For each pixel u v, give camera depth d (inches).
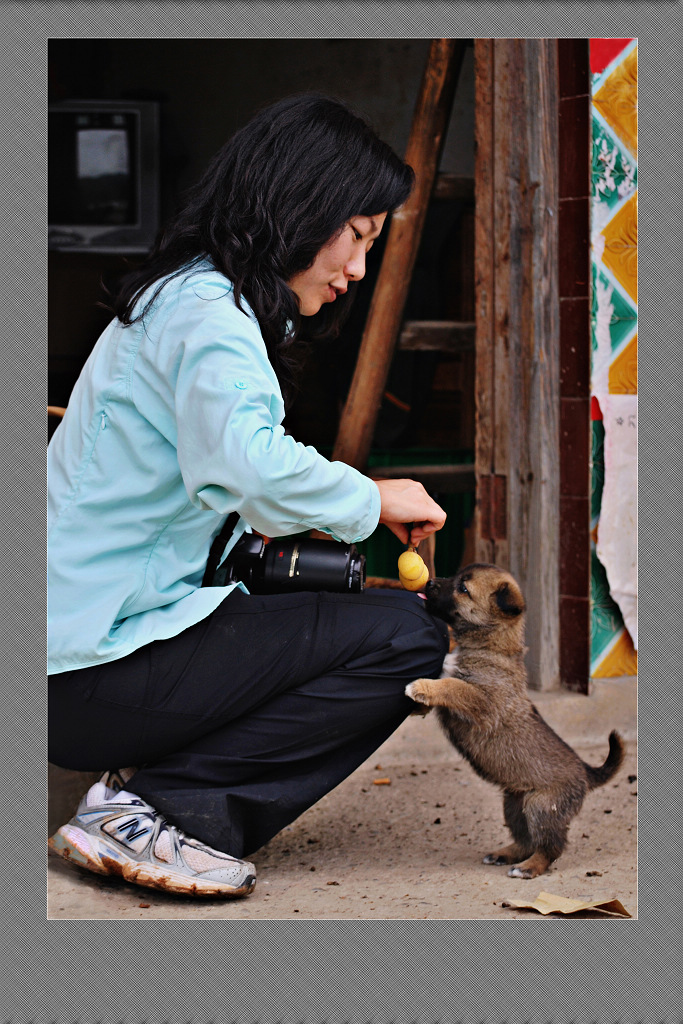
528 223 150.1
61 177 220.1
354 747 96.9
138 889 93.9
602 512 147.8
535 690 150.5
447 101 163.9
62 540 84.0
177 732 88.2
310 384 232.1
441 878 100.6
